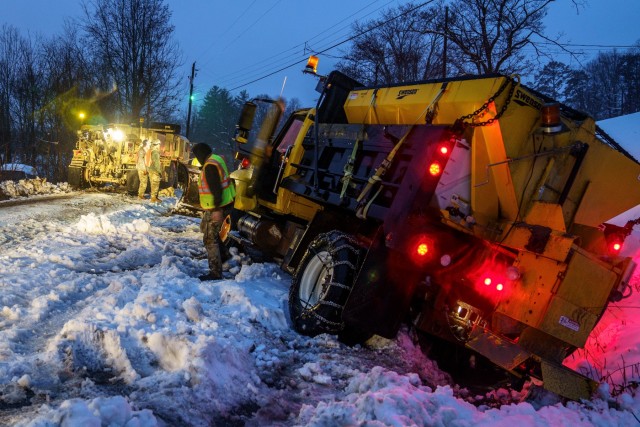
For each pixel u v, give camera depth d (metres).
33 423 2.49
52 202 14.12
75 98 29.02
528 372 4.48
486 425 3.21
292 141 7.43
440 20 24.94
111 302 4.84
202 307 5.00
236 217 8.52
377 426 2.89
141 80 35.69
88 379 3.32
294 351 4.52
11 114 28.70
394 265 4.68
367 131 5.55
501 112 4.43
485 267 4.82
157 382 3.35
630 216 8.04
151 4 35.00
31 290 5.29
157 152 15.81
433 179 4.55
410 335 5.39
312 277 5.33
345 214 6.06
